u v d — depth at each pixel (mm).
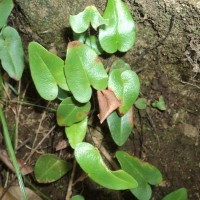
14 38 189
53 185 237
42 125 238
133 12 187
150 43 201
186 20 180
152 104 225
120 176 166
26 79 230
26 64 224
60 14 191
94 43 190
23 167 228
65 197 235
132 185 163
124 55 208
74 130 196
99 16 168
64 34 202
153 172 195
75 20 168
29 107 237
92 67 179
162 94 225
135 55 209
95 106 215
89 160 165
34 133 240
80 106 194
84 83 179
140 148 240
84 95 179
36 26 201
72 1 184
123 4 175
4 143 229
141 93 224
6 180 229
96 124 227
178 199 188
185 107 229
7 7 178
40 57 174
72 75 177
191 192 239
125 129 196
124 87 185
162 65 212
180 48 198
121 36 180
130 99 186
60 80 179
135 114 230
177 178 239
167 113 229
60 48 213
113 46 181
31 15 194
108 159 234
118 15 176
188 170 239
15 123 235
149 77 220
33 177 236
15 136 231
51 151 238
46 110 233
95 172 164
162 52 204
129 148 240
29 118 240
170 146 239
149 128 235
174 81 219
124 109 187
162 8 178
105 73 180
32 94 233
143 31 195
